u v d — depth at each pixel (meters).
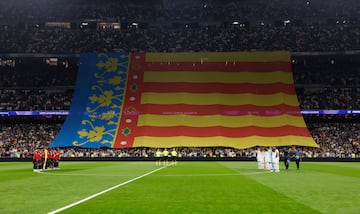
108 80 78.06
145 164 52.84
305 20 96.19
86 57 82.38
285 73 77.12
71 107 74.38
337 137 72.75
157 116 71.25
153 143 66.19
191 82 76.44
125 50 89.44
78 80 78.81
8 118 79.50
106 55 82.44
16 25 94.75
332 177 29.39
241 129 68.25
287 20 96.56
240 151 67.31
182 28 98.06
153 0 103.38
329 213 13.53
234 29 94.94
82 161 63.84
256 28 94.69
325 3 98.00
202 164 52.47
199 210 14.10
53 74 88.69
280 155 65.06
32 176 30.73
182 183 24.34
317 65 91.31
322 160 61.91
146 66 79.75
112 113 72.44
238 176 30.50
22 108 78.94
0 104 80.12
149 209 14.32
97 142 67.25
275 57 79.88
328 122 78.06
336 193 19.09
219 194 18.66
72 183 24.52
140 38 92.62
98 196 17.95
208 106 72.44
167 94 74.81
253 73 77.44
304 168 42.31
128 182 25.06
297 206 15.01
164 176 30.42
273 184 23.73
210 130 68.31
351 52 82.75
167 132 68.50
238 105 72.38
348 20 94.00
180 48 90.06
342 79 84.00
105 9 99.44
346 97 80.44
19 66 91.69
